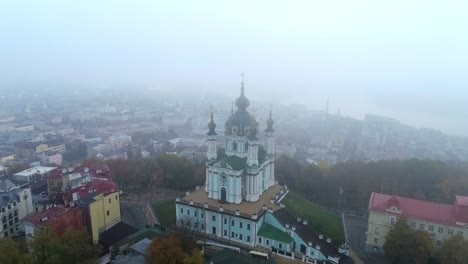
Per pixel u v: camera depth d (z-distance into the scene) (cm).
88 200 12000
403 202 12262
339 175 16950
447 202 15450
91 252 9962
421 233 10744
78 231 10031
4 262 8612
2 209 12225
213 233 12750
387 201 12100
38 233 9888
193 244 10788
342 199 16400
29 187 14512
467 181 15838
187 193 13988
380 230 12125
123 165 17950
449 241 10481
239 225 12175
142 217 14525
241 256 10412
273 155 14750
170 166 17938
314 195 16912
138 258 10000
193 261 9188
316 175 17200
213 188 13288
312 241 11531
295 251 11675
